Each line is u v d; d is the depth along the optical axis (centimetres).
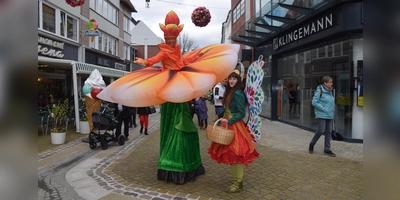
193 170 423
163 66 398
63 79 1538
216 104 846
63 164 533
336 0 676
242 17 1670
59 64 937
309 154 573
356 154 570
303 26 854
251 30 1121
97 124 645
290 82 1024
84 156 594
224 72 365
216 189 386
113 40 2273
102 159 557
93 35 1630
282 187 391
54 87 1473
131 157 569
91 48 1777
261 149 623
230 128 360
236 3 1864
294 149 620
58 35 1427
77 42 1620
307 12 783
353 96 693
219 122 391
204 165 507
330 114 554
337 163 503
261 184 403
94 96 776
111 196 363
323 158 539
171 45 386
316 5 738
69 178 439
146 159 552
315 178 426
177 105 422
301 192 372
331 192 371
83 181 424
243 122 374
